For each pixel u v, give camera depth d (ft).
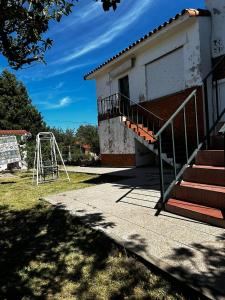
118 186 24.26
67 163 59.77
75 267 10.26
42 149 46.50
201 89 28.19
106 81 47.42
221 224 11.73
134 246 10.68
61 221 15.71
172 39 31.86
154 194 19.21
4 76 85.20
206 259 9.24
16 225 15.96
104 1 8.92
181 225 12.41
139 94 38.83
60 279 9.58
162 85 34.53
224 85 26.14
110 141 45.47
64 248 12.02
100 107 49.52
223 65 26.25
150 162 40.91
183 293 7.99
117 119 42.32
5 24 10.37
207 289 7.53
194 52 28.76
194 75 29.01
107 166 46.42
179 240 10.89
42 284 9.39
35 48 11.48
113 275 9.37
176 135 32.12
